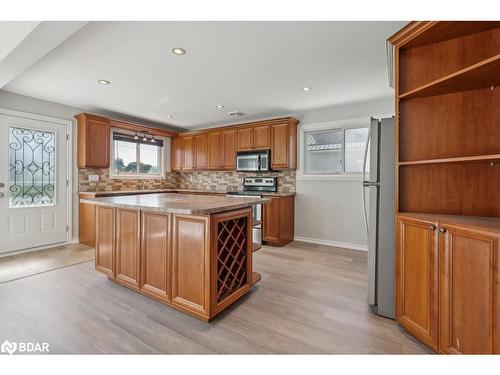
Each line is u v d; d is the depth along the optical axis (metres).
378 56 2.40
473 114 1.70
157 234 2.16
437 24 1.58
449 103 1.76
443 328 1.47
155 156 5.55
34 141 3.62
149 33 2.01
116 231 2.47
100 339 1.67
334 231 4.11
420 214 1.76
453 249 1.42
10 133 3.40
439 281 1.50
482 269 1.27
